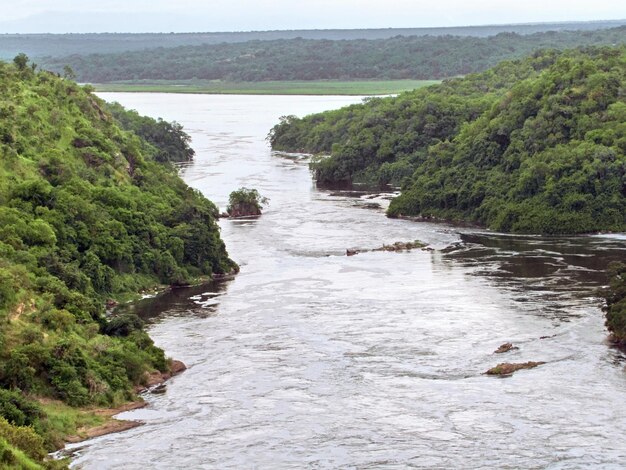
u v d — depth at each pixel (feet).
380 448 267.18
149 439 277.23
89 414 294.66
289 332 375.45
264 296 435.12
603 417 286.87
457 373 326.44
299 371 330.34
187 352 353.51
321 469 254.88
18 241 389.19
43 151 483.10
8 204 421.59
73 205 441.68
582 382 316.19
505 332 370.32
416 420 286.25
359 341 361.92
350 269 488.02
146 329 384.06
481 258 511.40
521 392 307.78
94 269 423.23
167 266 462.60
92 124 568.41
